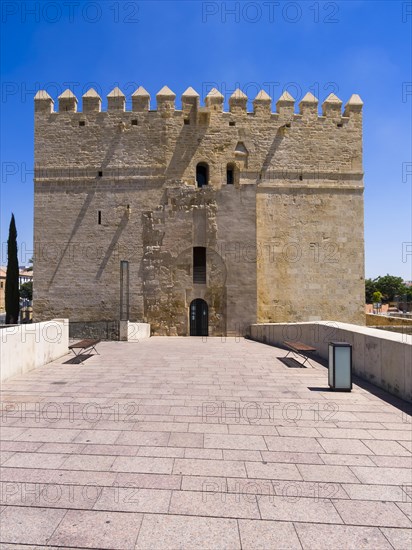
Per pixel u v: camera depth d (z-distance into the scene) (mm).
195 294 25516
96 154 26000
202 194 25734
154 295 25484
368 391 9312
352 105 27469
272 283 26312
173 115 26250
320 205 26891
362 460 5477
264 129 26766
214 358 14500
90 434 6359
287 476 5000
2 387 9617
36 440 6094
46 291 25531
